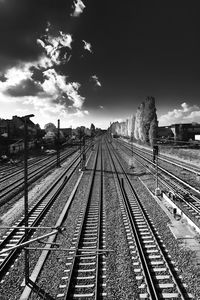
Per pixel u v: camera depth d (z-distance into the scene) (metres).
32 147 64.12
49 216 17.05
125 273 10.08
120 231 14.19
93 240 13.24
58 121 38.09
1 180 28.36
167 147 54.75
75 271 10.27
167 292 8.89
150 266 10.54
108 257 11.37
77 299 8.72
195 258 11.00
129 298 8.71
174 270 10.20
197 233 13.51
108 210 18.03
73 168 37.03
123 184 26.20
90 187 24.75
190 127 68.88
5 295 9.03
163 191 21.64
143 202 19.55
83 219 15.80
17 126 69.50
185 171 30.34
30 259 11.31
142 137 64.25
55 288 9.30
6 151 49.00
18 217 16.94
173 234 13.41
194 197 18.94
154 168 33.59
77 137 109.12
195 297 8.57
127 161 44.16
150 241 12.82
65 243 12.95
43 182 27.67
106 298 8.75
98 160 46.25
